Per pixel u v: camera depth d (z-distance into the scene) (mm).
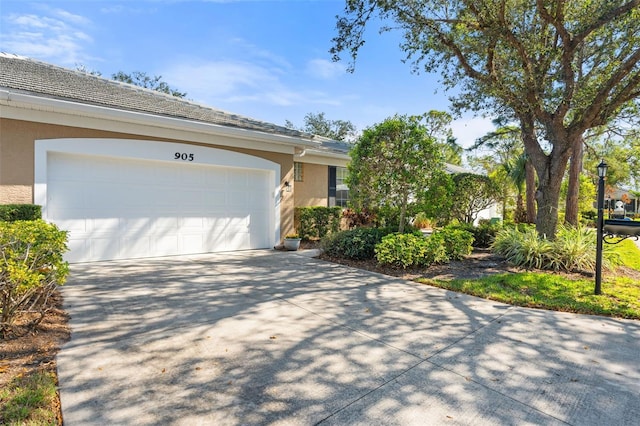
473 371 3062
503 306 4992
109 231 7820
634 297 5336
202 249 9195
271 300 5105
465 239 8570
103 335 3674
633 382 2920
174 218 8711
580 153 13758
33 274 3393
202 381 2805
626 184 26688
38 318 3871
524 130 9008
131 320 4145
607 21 6992
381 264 7641
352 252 8242
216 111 10547
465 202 11625
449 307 4906
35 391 2512
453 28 8266
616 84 7504
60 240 3980
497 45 8305
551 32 8641
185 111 9141
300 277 6633
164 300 4977
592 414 2473
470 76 8648
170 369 2986
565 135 8297
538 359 3318
